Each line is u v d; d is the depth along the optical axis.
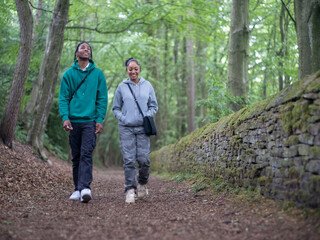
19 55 7.54
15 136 9.85
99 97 4.50
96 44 16.80
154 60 18.25
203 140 6.53
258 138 3.81
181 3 10.73
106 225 2.87
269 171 3.46
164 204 4.11
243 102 6.99
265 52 11.72
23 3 7.20
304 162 2.76
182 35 14.73
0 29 10.46
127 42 14.44
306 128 2.75
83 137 4.29
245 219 2.88
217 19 10.95
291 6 9.66
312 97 2.75
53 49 9.27
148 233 2.56
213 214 3.24
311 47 4.38
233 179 4.50
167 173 10.45
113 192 5.81
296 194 2.81
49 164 9.68
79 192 4.27
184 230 2.61
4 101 10.38
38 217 3.19
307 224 2.38
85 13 12.38
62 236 2.49
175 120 26.27
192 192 5.16
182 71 20.47
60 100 4.33
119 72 19.75
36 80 12.59
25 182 5.41
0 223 2.81
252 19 11.00
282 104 3.28
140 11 11.24
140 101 4.52
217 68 13.58
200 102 7.07
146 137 4.53
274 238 2.23
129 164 4.40
